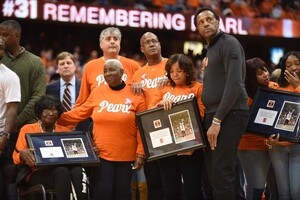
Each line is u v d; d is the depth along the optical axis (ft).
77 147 18.33
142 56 54.24
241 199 20.33
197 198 18.08
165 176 18.35
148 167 19.40
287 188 18.19
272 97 18.42
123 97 18.74
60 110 18.76
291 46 59.67
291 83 18.53
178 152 17.44
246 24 52.60
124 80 20.35
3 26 19.45
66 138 18.43
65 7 45.83
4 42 18.44
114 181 18.53
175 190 18.35
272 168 19.71
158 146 17.75
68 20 45.93
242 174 21.06
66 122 19.12
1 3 43.62
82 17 46.50
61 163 17.80
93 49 54.80
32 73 19.80
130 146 18.57
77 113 19.02
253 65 18.85
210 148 17.20
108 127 18.47
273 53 59.16
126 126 18.48
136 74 20.13
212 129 16.06
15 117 18.48
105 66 18.62
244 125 16.46
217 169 16.28
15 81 18.52
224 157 16.21
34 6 44.68
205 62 16.93
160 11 49.21
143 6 51.42
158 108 17.80
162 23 49.29
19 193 18.34
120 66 18.65
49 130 18.86
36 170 18.25
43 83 19.97
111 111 18.51
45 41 53.98
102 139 18.47
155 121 17.84
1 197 18.54
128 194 18.65
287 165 18.20
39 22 52.90
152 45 19.74
